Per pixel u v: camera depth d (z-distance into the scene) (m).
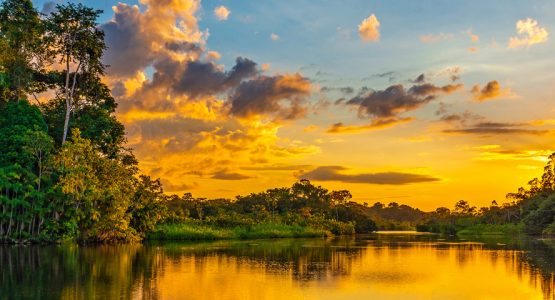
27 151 47.72
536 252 49.03
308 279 26.19
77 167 50.34
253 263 35.12
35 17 58.94
